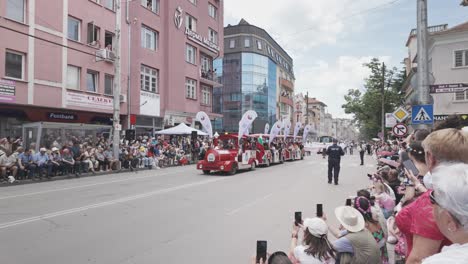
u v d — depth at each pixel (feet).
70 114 71.41
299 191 41.34
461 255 4.89
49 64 67.31
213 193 39.40
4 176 46.62
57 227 23.84
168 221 25.91
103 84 79.51
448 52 86.33
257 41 198.39
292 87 255.09
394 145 56.75
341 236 13.17
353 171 69.72
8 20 60.18
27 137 57.36
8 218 26.43
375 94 153.07
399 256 14.83
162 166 77.05
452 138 6.45
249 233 22.76
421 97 34.17
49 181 50.57
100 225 24.48
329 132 448.65
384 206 19.03
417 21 34.63
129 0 85.92
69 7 71.67
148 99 92.63
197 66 116.26
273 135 84.58
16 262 17.04
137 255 18.29
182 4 107.24
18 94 61.72
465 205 4.93
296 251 11.57
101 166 63.46
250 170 71.05
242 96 191.93
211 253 18.70
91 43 76.48
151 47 96.12
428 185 8.17
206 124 74.95
